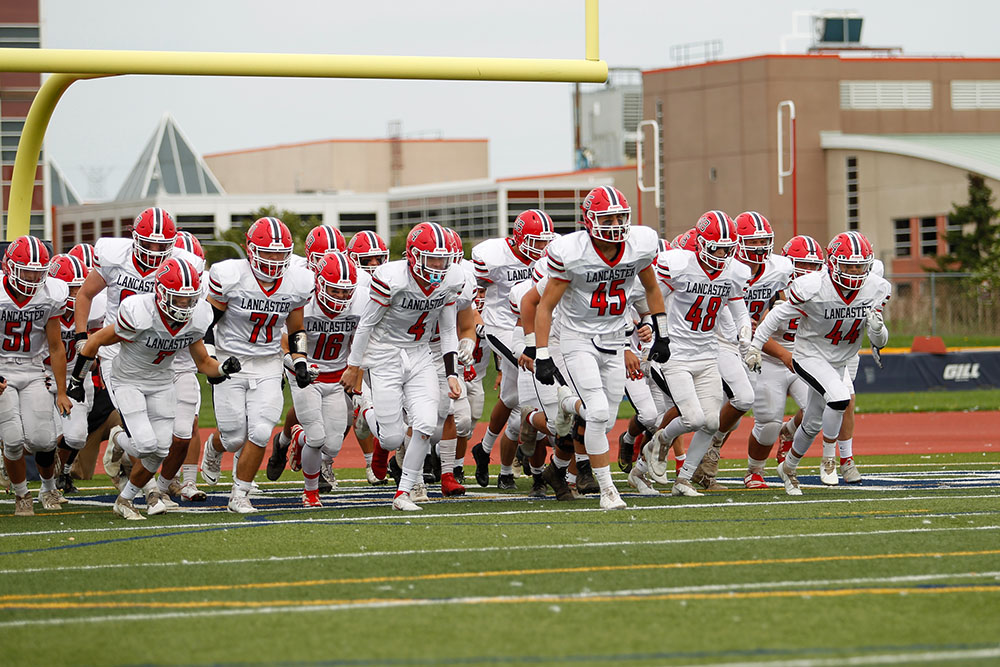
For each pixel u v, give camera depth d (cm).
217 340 2775
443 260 2716
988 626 1592
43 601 1820
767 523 2466
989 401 6103
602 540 2281
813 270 3269
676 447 3278
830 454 3064
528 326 2712
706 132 12812
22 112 4684
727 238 2831
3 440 2788
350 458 4356
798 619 1636
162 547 2283
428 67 3234
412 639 1560
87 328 3133
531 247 3219
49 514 2847
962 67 13475
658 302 2714
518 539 2306
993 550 2128
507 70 3269
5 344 2820
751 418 5612
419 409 2783
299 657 1487
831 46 14138
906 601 1734
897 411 5769
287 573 2003
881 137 12131
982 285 9625
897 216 11969
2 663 1486
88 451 3481
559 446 2902
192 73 3150
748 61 12456
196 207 15212
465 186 14725
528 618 1661
